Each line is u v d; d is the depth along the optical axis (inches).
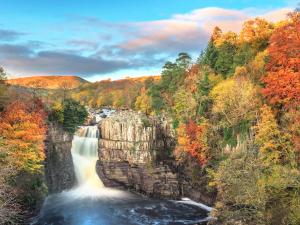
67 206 2600.9
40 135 2305.6
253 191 1692.9
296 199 1648.6
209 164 2546.8
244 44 3080.7
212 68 3206.2
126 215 2445.9
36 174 2436.0
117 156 3070.9
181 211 2544.3
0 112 2342.5
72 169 3090.6
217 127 2549.2
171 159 2999.5
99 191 3019.2
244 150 2032.5
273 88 2057.1
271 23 3152.1
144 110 4037.9
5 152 1983.3
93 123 3846.0
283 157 1916.8
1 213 1625.2
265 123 1942.7
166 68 3732.8
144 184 2957.7
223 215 1894.7
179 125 2923.2
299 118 1846.7
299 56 2063.2
